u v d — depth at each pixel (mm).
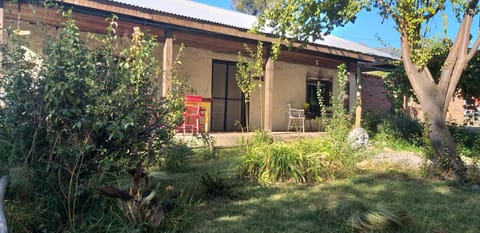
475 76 7965
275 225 3203
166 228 2955
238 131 10102
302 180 5008
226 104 10117
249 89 6039
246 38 8172
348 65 11336
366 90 13555
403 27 5793
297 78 11531
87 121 2521
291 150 5320
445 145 5375
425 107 5602
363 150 6883
